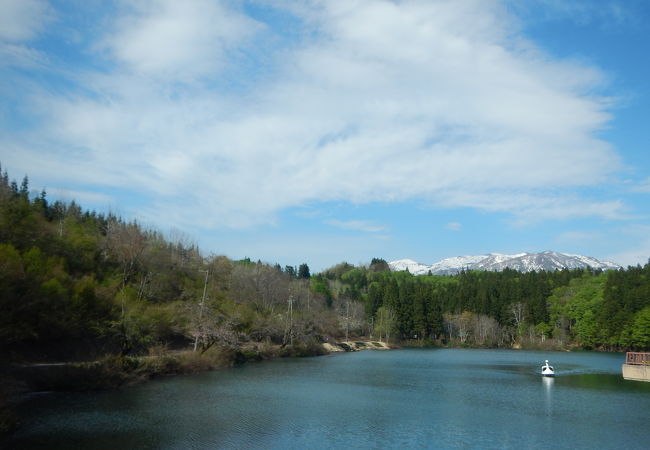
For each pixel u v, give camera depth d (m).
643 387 61.31
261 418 37.88
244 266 153.50
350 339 165.75
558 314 164.00
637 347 135.75
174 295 93.00
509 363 99.12
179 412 38.62
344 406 44.62
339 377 68.00
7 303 49.41
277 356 100.88
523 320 171.00
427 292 185.25
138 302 72.19
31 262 60.97
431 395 53.31
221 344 77.50
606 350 147.00
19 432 30.81
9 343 49.97
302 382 61.00
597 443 32.97
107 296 68.25
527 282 188.25
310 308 137.88
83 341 61.81
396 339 177.12
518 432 35.81
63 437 29.94
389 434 34.28
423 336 179.25
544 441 33.31
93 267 82.00
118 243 90.12
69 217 106.88
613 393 56.06
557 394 55.16
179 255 120.88
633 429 37.12
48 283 58.59
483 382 65.88
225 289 116.00
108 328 60.09
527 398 52.12
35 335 50.84
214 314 80.31
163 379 58.09
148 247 97.00
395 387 59.22
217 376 63.53
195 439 30.86
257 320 101.06
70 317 59.78
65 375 45.78
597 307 149.75
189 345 81.56
